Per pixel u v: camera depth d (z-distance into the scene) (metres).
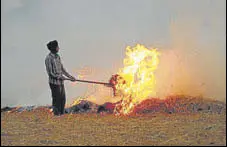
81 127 23.80
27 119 25.97
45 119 25.89
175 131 22.48
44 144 20.70
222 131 22.28
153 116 25.73
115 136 21.89
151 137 21.53
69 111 27.84
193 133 22.02
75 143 20.78
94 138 21.59
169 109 26.89
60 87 27.12
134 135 21.97
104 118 25.66
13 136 22.20
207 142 20.47
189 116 25.48
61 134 22.45
